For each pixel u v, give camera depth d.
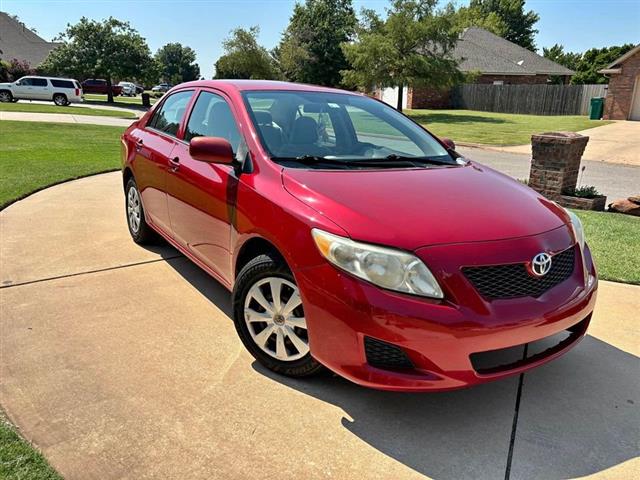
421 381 2.23
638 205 6.93
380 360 2.32
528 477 2.17
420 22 28.78
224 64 43.78
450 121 26.83
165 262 4.52
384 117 3.89
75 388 2.66
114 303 3.67
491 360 2.43
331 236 2.36
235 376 2.82
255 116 3.29
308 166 2.96
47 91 32.06
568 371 2.99
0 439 2.24
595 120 27.67
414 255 2.25
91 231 5.34
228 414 2.50
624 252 5.07
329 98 3.81
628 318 3.66
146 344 3.12
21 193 6.77
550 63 41.19
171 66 109.00
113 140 14.13
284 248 2.55
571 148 7.23
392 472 2.17
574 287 2.58
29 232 5.21
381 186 2.74
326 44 47.38
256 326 2.90
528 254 2.39
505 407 2.64
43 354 2.97
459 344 2.21
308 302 2.45
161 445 2.27
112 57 35.88
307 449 2.29
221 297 3.83
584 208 7.19
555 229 2.64
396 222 2.38
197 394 2.65
